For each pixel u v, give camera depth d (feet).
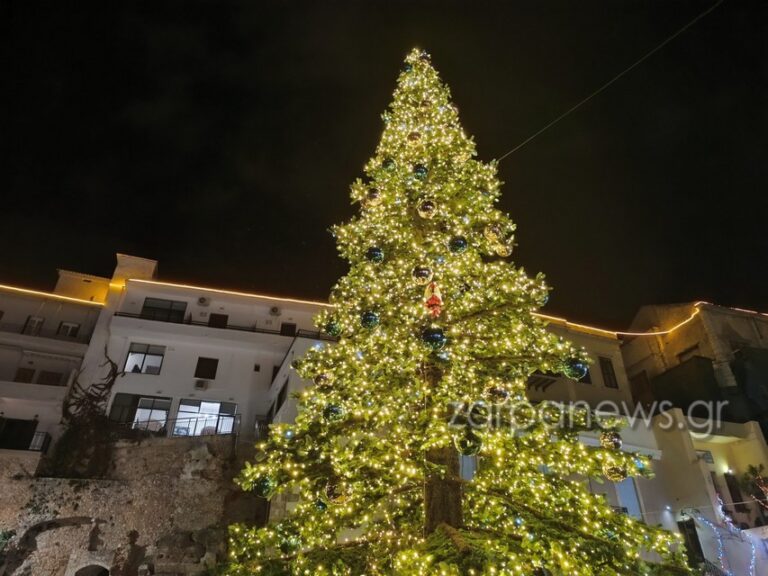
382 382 29.22
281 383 65.00
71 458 53.01
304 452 25.93
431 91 39.70
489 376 28.86
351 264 36.63
